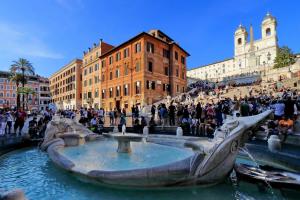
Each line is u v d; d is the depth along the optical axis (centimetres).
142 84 3716
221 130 646
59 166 709
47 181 635
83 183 608
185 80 4878
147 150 1016
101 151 985
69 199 505
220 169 570
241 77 6231
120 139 956
